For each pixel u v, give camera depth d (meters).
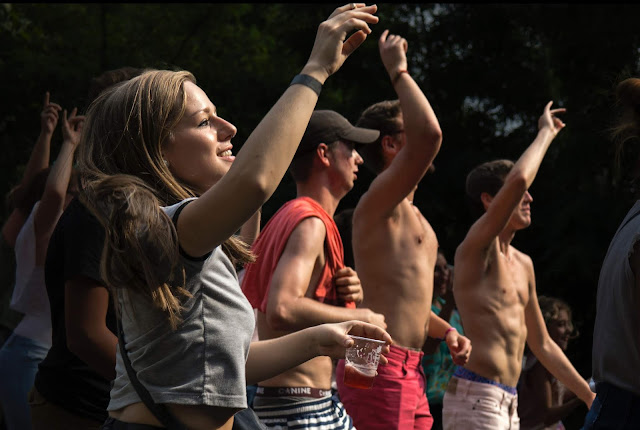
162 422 2.05
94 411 3.16
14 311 4.38
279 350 2.53
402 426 4.07
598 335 2.73
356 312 3.44
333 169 4.07
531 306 5.45
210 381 2.04
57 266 3.08
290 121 2.02
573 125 13.34
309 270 3.49
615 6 13.72
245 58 19.11
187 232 1.97
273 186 1.97
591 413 2.71
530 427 6.19
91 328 2.88
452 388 5.06
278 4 19.75
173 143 2.21
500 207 4.94
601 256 12.49
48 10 19.09
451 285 6.79
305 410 3.54
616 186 12.63
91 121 2.24
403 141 4.80
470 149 15.06
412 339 4.24
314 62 2.13
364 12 2.22
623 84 2.93
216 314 2.06
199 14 19.66
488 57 15.80
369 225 4.28
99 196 2.03
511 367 5.08
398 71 4.25
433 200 14.14
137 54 18.80
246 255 2.27
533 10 14.21
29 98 16.62
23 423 3.99
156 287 1.97
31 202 4.52
